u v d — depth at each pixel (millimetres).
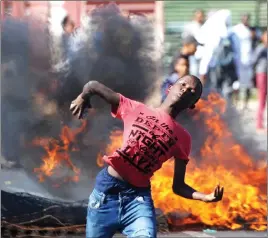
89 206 9062
